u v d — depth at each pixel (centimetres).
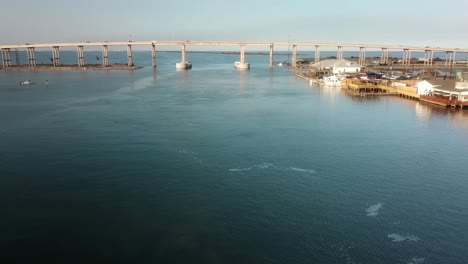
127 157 5019
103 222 3356
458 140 6025
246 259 2858
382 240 3122
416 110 8631
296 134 6334
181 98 10412
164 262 2812
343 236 3172
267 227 3303
